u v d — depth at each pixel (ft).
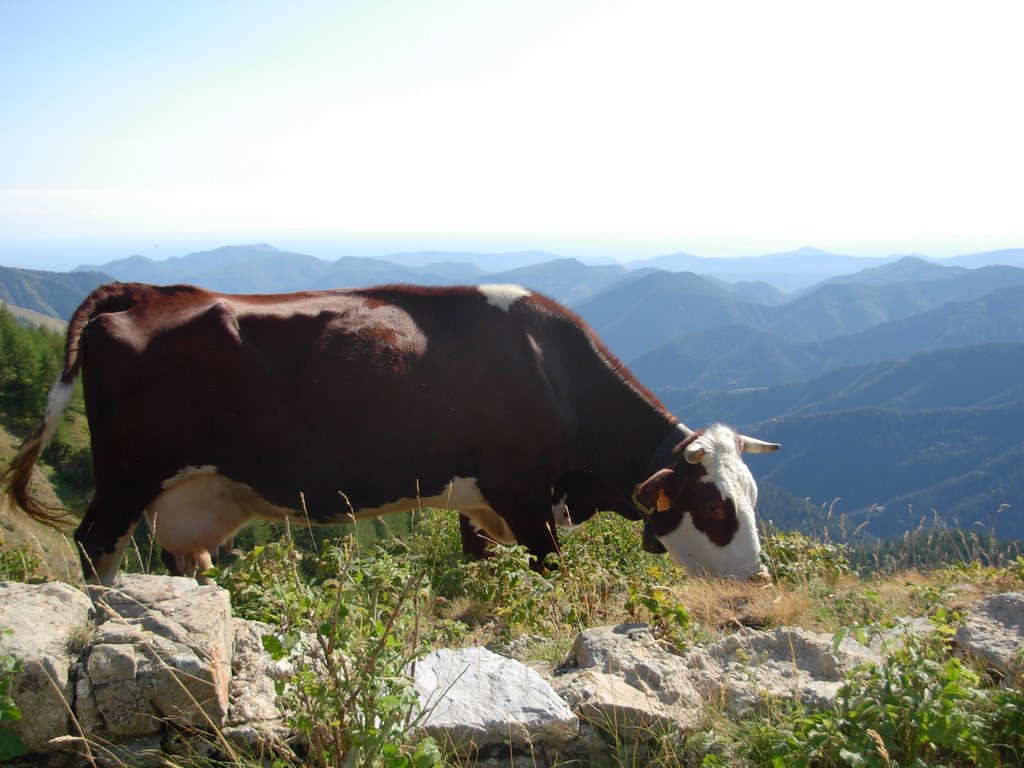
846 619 8.01
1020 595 7.17
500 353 10.73
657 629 7.40
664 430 11.44
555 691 6.38
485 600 9.21
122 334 9.87
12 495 9.68
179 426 9.89
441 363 10.52
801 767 5.28
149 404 9.82
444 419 10.46
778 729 5.72
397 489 10.49
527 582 8.57
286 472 10.20
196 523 10.27
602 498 11.76
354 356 10.22
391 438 10.30
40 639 5.59
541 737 5.93
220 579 8.17
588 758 5.98
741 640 6.99
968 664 6.53
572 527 12.02
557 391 11.08
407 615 6.18
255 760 5.63
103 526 9.87
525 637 7.91
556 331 11.22
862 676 6.21
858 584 10.12
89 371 9.91
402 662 5.66
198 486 10.21
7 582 6.29
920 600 8.07
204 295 10.53
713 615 8.34
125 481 9.88
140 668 5.52
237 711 5.84
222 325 9.98
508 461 10.75
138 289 10.44
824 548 11.11
